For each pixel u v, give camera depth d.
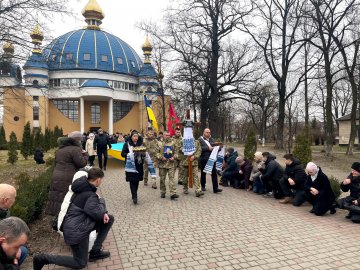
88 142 14.55
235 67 24.39
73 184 4.16
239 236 5.38
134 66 61.62
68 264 3.90
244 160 9.77
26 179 9.36
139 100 60.47
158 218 6.52
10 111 19.30
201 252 4.69
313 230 5.71
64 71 54.06
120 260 4.45
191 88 25.89
